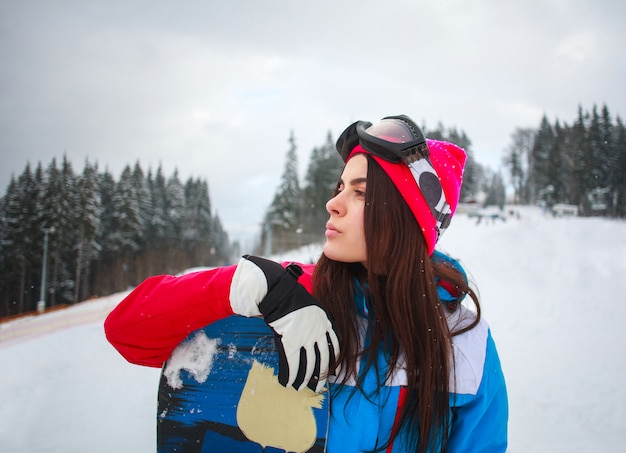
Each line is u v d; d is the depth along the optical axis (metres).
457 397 1.00
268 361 1.01
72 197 37.69
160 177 57.09
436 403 0.96
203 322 0.96
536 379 5.86
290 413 0.98
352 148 1.05
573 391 5.41
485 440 1.02
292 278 0.90
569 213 44.00
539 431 4.43
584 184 49.75
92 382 6.17
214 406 1.00
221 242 66.19
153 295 0.95
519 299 10.99
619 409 4.84
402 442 0.97
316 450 0.96
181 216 51.81
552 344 7.52
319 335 0.86
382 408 0.96
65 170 38.59
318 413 0.97
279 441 0.97
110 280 38.91
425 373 0.94
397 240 0.94
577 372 6.08
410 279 0.95
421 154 0.97
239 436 0.99
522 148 71.31
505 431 1.06
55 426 4.66
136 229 41.19
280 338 0.86
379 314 0.97
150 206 48.28
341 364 0.95
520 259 16.41
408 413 0.97
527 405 5.07
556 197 53.88
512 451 4.04
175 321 0.94
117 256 39.78
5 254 34.66
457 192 1.08
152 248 45.44
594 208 48.59
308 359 0.84
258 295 0.86
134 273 40.69
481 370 1.02
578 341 7.66
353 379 0.97
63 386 6.02
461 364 1.01
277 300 0.85
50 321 16.12
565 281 12.95
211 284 0.92
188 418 1.01
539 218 37.97
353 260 0.97
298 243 41.59
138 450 4.13
